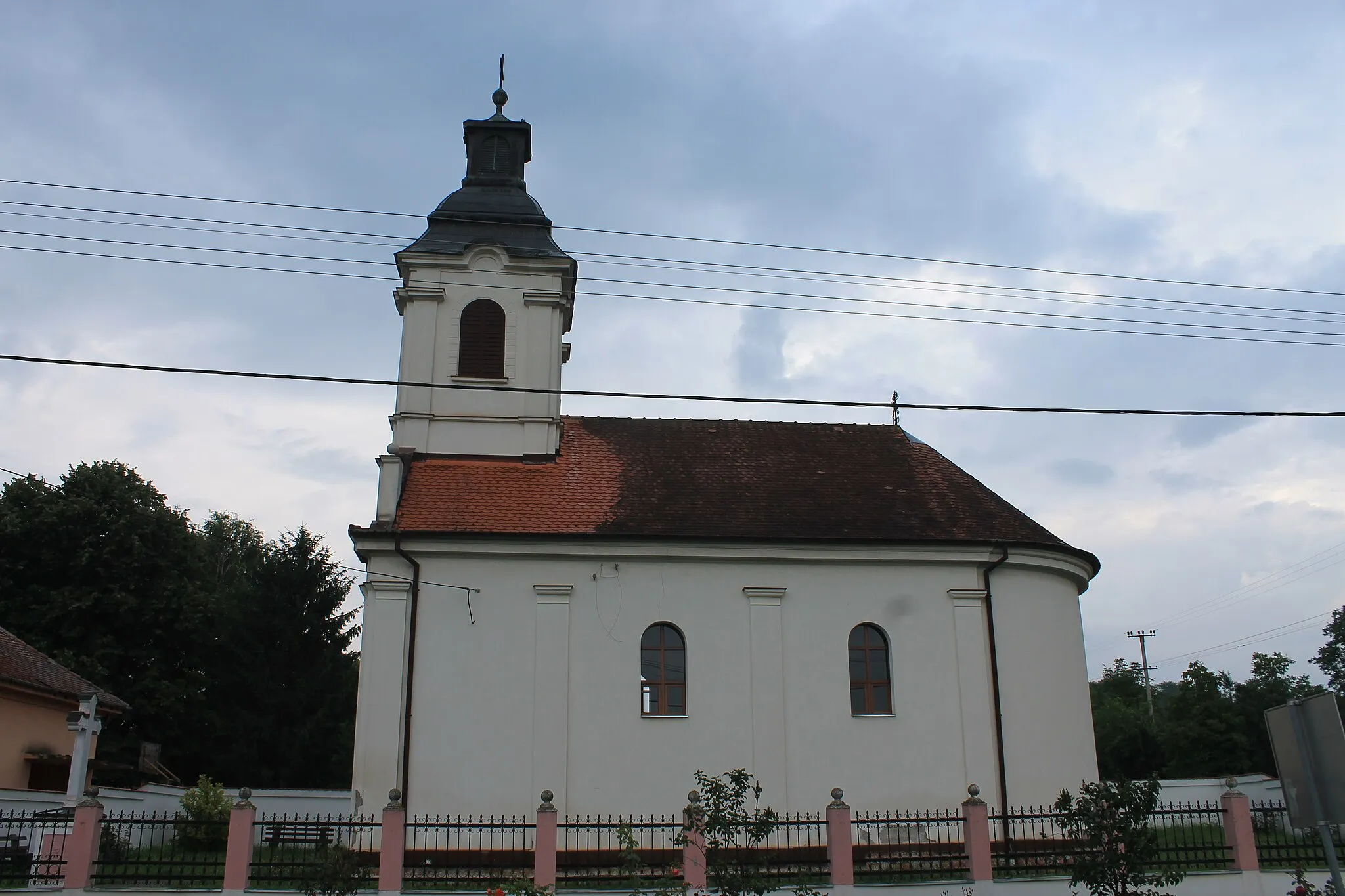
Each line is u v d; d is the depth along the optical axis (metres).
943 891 17.38
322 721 42.03
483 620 23.16
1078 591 26.77
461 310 27.09
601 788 22.39
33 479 39.84
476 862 21.66
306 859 18.45
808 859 22.31
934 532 24.98
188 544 41.56
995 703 24.06
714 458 27.47
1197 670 52.44
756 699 23.28
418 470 25.56
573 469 26.23
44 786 28.42
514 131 29.56
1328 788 11.12
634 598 23.61
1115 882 15.53
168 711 38.94
